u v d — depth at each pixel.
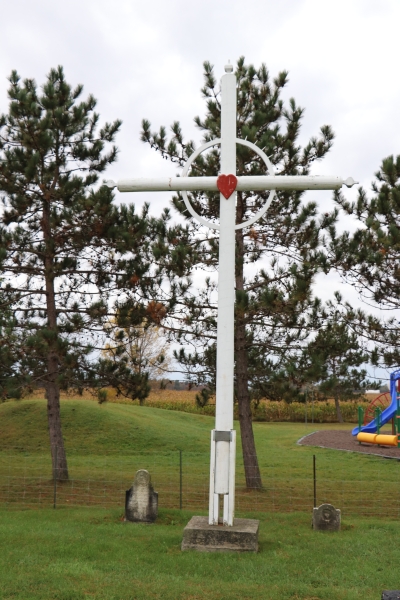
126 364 15.39
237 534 8.12
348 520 10.79
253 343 14.49
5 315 14.55
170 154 14.45
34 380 14.23
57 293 15.09
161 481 15.16
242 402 14.49
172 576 6.89
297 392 13.45
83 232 14.51
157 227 14.20
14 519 10.32
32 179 13.79
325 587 6.64
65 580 6.58
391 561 7.77
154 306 13.77
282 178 8.84
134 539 8.66
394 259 12.96
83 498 12.96
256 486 14.07
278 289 13.44
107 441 22.58
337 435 27.98
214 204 14.38
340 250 13.25
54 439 14.78
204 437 24.92
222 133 9.03
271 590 6.46
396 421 25.64
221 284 8.76
